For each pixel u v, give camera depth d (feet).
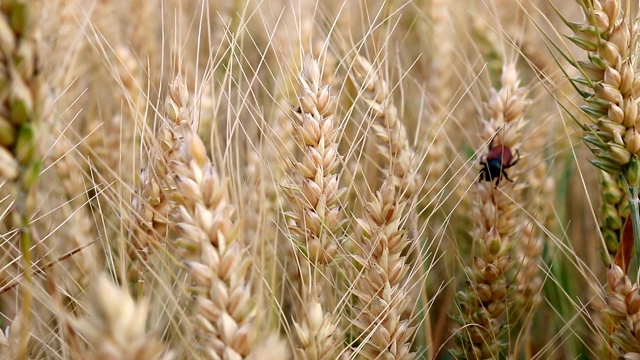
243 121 1.57
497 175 1.42
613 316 1.26
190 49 1.69
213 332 1.11
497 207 1.42
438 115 1.63
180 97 1.24
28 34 1.07
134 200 1.25
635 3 1.75
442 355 1.56
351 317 1.34
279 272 1.41
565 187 1.62
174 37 1.31
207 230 1.11
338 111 1.61
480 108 1.52
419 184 1.45
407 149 1.44
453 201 1.64
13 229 1.31
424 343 1.49
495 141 1.46
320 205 1.27
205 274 1.10
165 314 1.25
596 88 1.28
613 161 1.28
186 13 1.74
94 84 1.57
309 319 1.21
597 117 1.29
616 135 1.27
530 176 1.59
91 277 1.19
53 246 1.31
